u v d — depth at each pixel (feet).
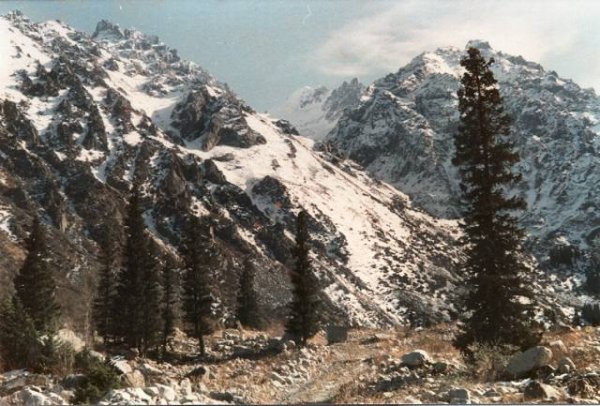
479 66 87.15
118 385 46.24
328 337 155.74
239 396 48.67
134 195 231.71
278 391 66.90
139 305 204.54
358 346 126.62
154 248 231.30
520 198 85.46
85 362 65.16
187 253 211.00
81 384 46.32
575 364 55.42
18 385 51.67
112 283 276.21
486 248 84.74
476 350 67.82
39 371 62.13
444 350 98.07
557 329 99.30
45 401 37.91
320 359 103.45
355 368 83.35
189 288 203.92
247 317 334.44
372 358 90.53
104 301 242.37
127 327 203.31
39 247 208.95
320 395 61.41
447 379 57.62
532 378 52.80
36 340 64.95
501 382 52.11
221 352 169.89
